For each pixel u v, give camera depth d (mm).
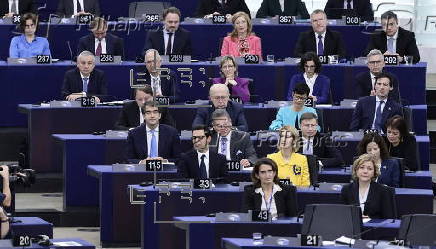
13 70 27656
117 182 23031
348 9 32312
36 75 27750
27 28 28906
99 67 27812
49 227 19156
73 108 26000
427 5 35156
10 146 27406
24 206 24906
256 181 20750
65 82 27297
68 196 24672
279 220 20000
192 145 24422
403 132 23703
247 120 25969
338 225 18797
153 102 24016
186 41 29562
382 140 22734
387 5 35562
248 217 19688
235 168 22938
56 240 18578
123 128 25328
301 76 27391
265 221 19688
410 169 23734
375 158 22312
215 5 32062
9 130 27625
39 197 25734
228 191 21750
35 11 32125
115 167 23031
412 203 21781
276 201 20625
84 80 27281
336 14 32500
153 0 33094
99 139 24641
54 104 26000
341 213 18844
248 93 27094
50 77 27828
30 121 25938
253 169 20734
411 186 23172
